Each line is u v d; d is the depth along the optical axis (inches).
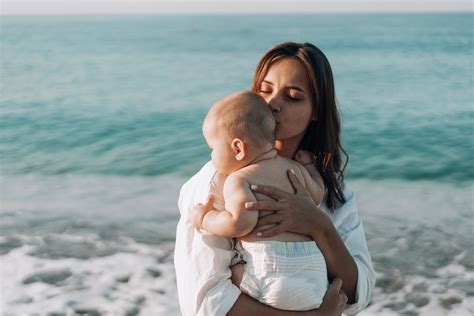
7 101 879.1
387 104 839.7
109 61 1528.1
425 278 268.7
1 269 267.6
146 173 480.4
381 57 1648.6
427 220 352.2
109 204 381.4
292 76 88.7
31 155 551.5
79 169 495.2
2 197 403.5
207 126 85.5
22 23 5905.5
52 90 995.3
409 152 560.4
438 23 4995.1
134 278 258.1
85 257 283.1
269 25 4827.8
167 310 228.7
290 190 86.0
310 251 83.7
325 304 83.6
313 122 95.1
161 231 321.7
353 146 585.9
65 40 2495.1
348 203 97.2
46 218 348.2
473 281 264.8
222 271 80.3
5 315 224.7
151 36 2940.5
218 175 85.7
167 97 915.4
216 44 2274.9
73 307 231.1
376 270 277.4
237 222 80.2
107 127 682.8
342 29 3764.8
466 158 533.3
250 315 79.3
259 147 84.5
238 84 1075.9
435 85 1048.8
